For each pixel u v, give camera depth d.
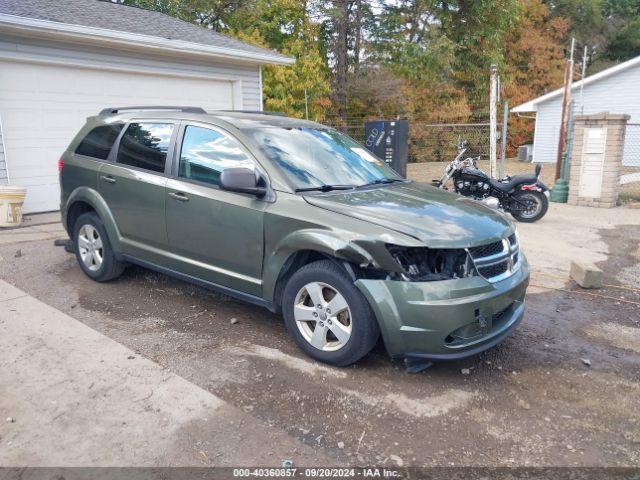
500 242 3.69
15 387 3.33
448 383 3.56
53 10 9.32
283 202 3.79
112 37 8.92
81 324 4.34
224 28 21.50
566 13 34.84
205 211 4.19
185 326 4.37
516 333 4.48
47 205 9.00
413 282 3.31
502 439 2.96
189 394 3.30
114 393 3.29
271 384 3.45
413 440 2.92
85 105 9.25
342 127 18.78
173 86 10.62
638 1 40.47
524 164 24.11
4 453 2.71
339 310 3.56
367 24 23.62
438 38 23.06
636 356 4.09
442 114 24.14
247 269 4.03
